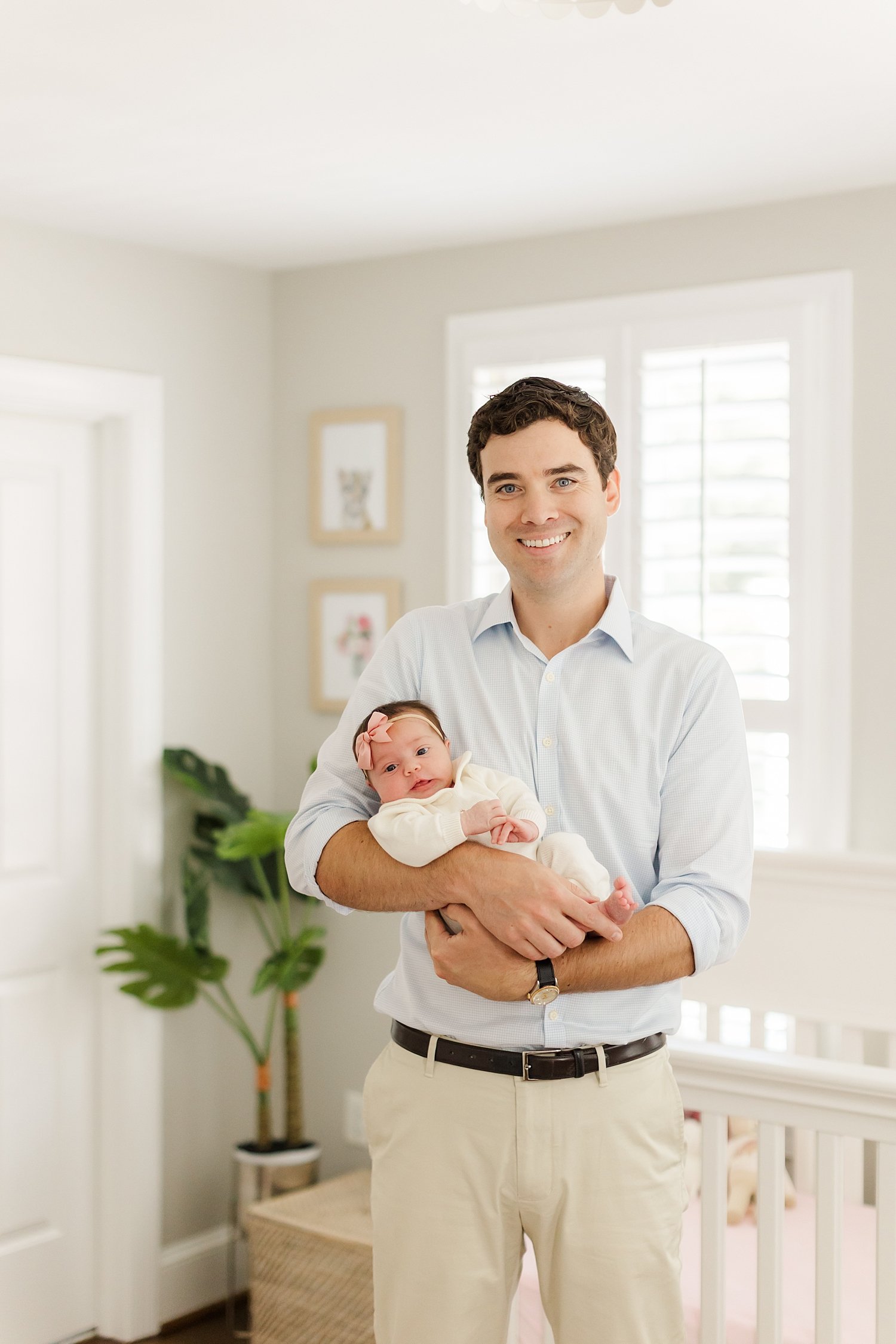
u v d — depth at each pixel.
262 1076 3.32
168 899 3.36
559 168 2.63
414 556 3.39
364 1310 2.83
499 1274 1.58
